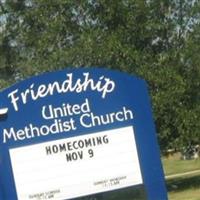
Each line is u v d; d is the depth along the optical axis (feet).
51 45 72.23
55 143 27.76
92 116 28.09
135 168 28.09
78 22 71.97
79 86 28.12
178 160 138.72
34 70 72.59
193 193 67.67
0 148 27.48
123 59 69.87
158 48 73.36
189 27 73.15
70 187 27.68
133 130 28.25
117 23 71.26
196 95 73.61
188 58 72.54
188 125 72.33
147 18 71.51
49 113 27.86
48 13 72.28
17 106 27.68
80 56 69.72
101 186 27.86
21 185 27.45
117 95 28.35
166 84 70.59
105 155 27.96
